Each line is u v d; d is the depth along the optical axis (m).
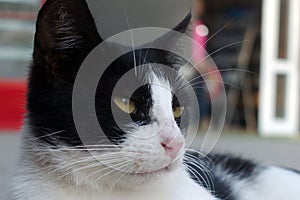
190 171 0.70
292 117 2.22
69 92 0.63
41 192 0.63
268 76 2.17
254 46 2.22
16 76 1.77
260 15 2.24
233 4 2.30
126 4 1.13
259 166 0.84
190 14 0.74
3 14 1.81
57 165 0.63
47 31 0.63
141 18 1.14
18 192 0.64
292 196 0.80
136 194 0.64
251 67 2.21
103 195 0.63
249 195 0.78
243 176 0.81
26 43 1.82
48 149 0.63
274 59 2.19
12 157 1.15
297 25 2.22
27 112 0.65
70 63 0.63
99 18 0.95
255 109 2.21
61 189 0.63
